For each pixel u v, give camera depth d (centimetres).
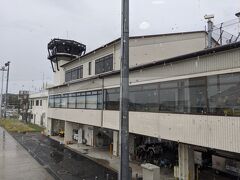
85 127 3203
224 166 1677
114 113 2172
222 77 1230
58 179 1738
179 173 1579
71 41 3969
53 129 4147
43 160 2331
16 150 2844
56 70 4100
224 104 1211
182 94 1459
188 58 1418
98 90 2472
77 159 2372
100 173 1878
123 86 654
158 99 1650
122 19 661
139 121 1820
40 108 5722
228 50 1200
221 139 1211
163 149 2141
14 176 1803
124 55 657
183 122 1436
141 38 2281
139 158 2217
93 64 2880
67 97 3312
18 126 5319
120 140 646
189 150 1545
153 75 1705
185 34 2514
